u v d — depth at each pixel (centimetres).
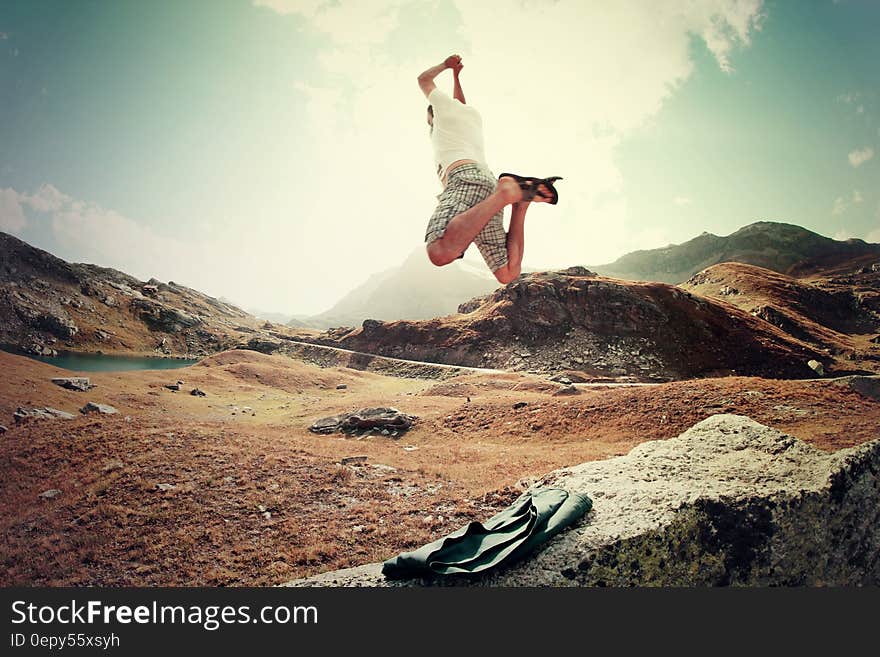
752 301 13250
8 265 14138
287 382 6856
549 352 9762
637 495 494
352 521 1319
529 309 10675
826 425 2591
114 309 15412
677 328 9738
